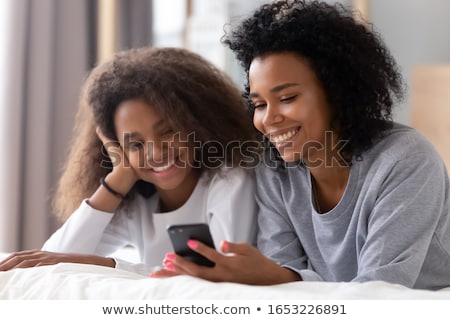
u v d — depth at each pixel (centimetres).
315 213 167
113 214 195
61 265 139
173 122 181
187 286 118
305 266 176
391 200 147
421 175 148
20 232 347
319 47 153
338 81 157
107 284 124
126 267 167
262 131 162
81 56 375
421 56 434
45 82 352
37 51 350
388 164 152
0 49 333
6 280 134
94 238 192
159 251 198
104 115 189
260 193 185
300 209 173
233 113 195
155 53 198
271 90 154
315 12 158
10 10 333
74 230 190
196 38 403
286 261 174
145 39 415
